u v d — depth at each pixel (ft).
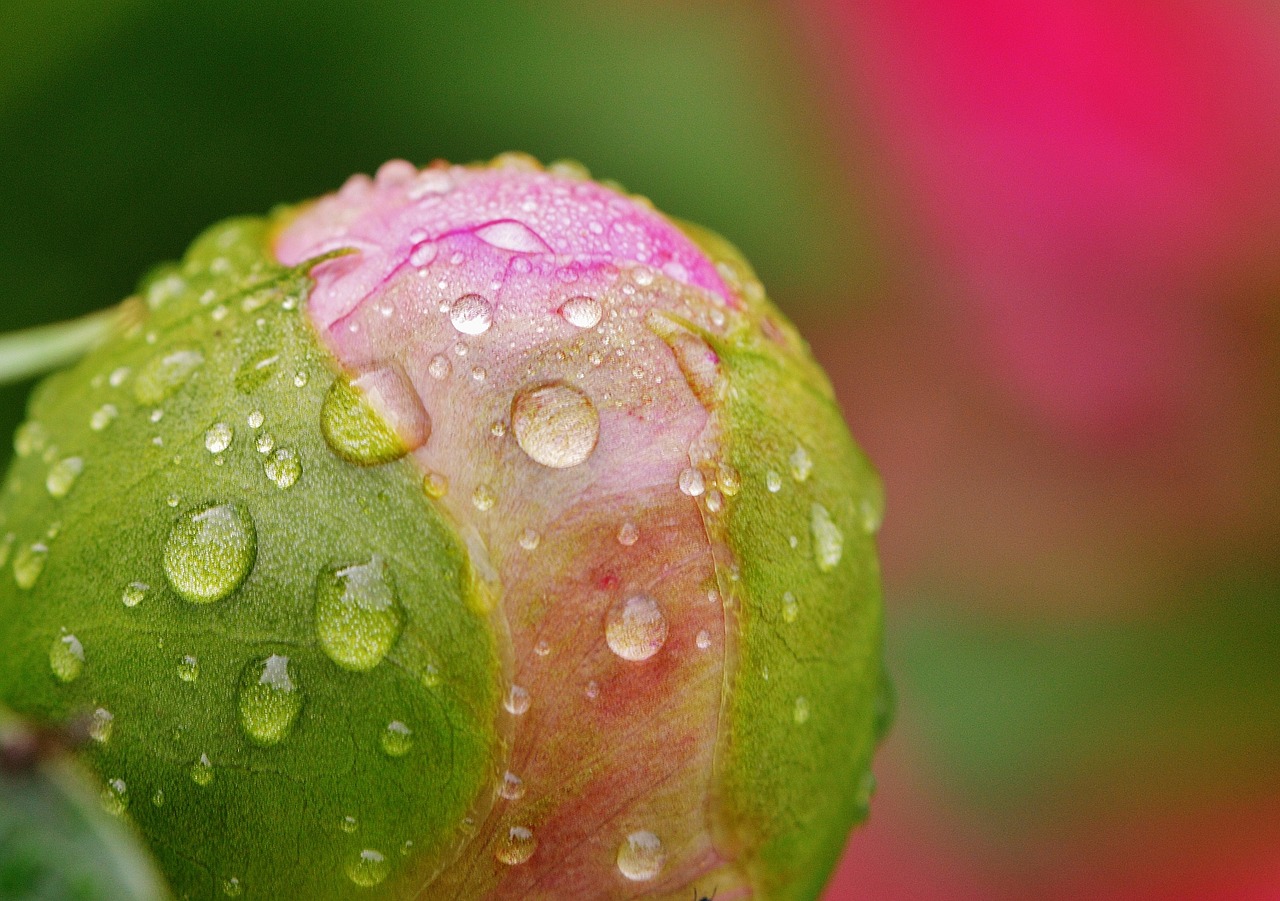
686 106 0.62
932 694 0.66
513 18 0.59
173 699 0.40
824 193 0.67
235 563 0.40
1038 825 0.65
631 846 0.41
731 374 0.41
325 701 0.40
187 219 0.55
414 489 0.40
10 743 0.39
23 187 0.53
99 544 0.41
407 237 0.42
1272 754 0.65
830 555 0.42
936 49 0.70
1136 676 0.67
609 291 0.41
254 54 0.56
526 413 0.40
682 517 0.41
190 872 0.40
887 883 0.65
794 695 0.42
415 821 0.40
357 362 0.41
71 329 0.45
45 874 0.39
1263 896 0.63
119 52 0.54
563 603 0.40
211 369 0.41
